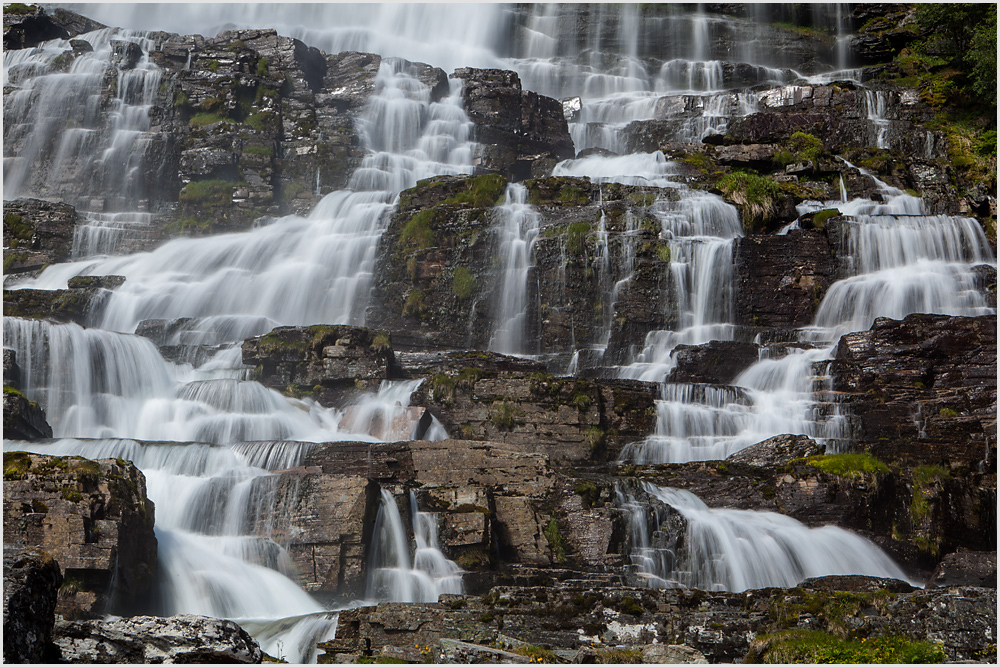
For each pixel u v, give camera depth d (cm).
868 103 5894
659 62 7394
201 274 4638
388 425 3095
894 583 2056
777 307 4169
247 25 7475
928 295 4016
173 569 2281
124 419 3228
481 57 7369
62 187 5462
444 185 4700
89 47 5944
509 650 1794
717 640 1800
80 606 1961
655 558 2544
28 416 2777
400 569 2417
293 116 5812
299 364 3400
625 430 3108
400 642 1906
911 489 2786
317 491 2431
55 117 5622
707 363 3534
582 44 7719
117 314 4219
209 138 5566
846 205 4866
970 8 6022
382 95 6072
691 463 2825
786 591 1908
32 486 2042
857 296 4081
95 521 2034
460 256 4359
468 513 2467
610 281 4156
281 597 2338
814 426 3123
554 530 2572
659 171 5316
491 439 3062
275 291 4503
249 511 2447
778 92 6081
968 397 3130
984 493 2894
